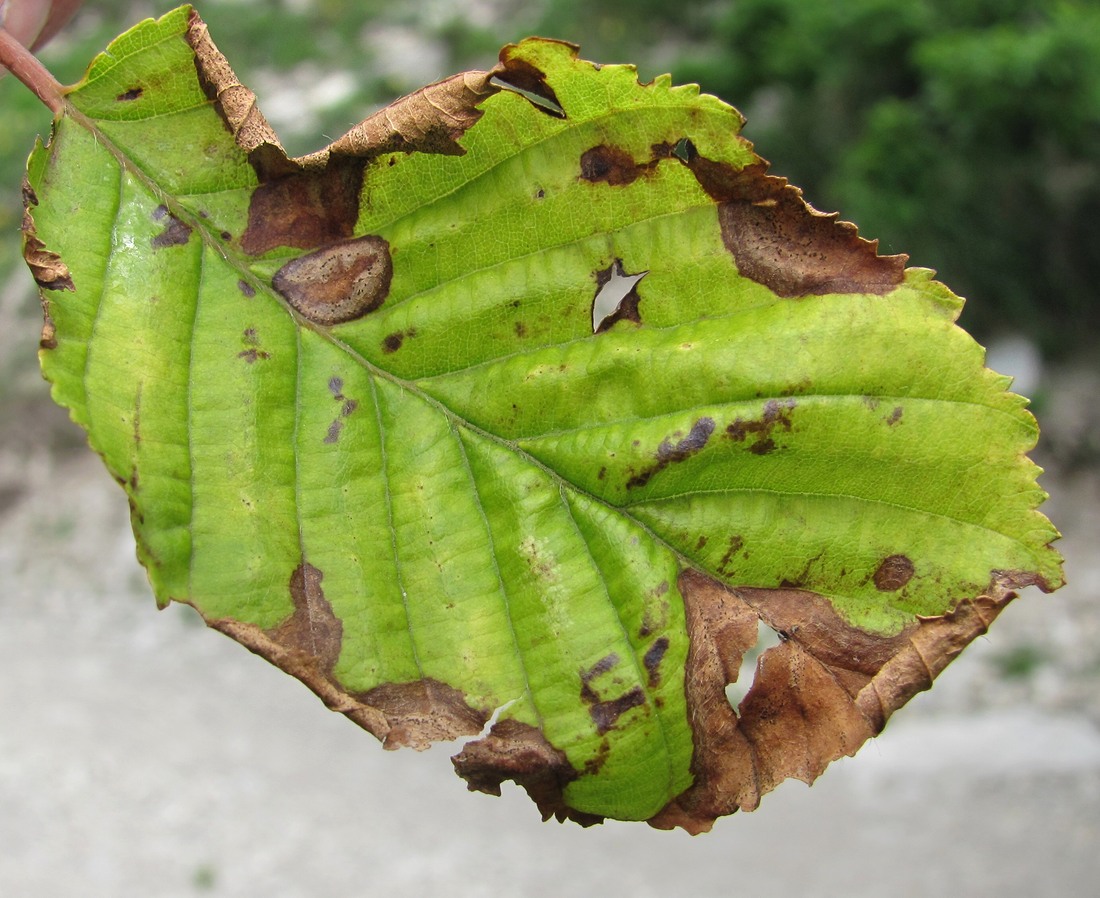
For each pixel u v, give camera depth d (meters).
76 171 0.16
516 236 0.17
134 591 1.07
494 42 1.56
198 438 0.16
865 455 0.17
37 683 0.98
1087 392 1.08
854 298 0.16
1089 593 0.92
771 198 0.16
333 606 0.16
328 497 0.16
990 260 1.09
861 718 0.17
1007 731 0.82
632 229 0.17
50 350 0.15
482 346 0.17
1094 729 0.81
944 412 0.16
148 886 0.79
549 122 0.16
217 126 0.16
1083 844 0.72
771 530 0.17
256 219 0.16
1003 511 0.16
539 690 0.16
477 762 0.16
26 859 0.81
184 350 0.16
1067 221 1.08
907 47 1.16
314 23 1.67
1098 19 1.04
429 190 0.17
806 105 1.23
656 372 0.17
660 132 0.16
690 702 0.17
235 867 0.80
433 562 0.16
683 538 0.17
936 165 1.07
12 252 1.40
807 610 0.17
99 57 0.16
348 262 0.16
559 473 0.17
